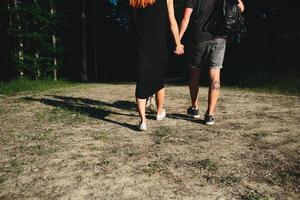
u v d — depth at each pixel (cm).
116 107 588
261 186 262
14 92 916
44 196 252
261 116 493
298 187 258
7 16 1344
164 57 414
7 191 262
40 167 308
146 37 404
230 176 280
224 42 432
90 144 372
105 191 258
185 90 828
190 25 448
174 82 1200
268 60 1334
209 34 430
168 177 281
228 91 804
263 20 1431
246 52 1470
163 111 476
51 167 307
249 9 1384
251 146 354
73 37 1549
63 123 474
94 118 499
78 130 432
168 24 431
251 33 1443
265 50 1459
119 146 362
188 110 485
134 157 328
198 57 445
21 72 1327
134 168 301
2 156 341
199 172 290
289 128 422
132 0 408
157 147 355
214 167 299
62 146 368
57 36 1434
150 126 441
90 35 1723
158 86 419
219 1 427
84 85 1100
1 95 842
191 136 392
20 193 258
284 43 1463
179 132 409
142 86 409
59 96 767
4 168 308
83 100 688
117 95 758
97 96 748
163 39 412
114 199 245
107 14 1803
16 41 1323
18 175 291
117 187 264
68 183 273
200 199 243
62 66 1482
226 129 420
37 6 1338
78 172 295
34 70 1339
